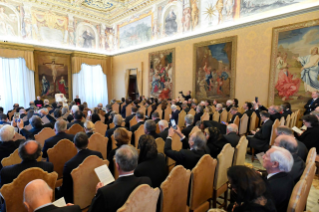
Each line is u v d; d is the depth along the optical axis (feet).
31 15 41.24
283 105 21.12
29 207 4.88
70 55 48.42
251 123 21.12
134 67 48.06
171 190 6.72
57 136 12.26
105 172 7.44
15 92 38.93
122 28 51.16
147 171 7.66
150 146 7.96
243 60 29.32
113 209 5.67
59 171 11.18
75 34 48.26
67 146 11.29
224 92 31.78
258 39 27.55
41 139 14.10
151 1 40.47
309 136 13.33
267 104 27.22
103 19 50.75
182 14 37.01
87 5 43.47
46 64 44.50
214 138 10.55
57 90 46.60
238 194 5.22
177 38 38.29
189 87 36.81
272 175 6.93
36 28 42.11
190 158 8.96
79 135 9.02
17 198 6.80
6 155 10.36
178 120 23.09
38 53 43.09
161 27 41.24
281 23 25.32
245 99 29.48
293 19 24.23
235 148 10.71
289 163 6.61
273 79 26.35
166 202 6.64
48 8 42.88
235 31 29.96
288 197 6.50
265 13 26.81
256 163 16.70
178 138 13.53
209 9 33.06
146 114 30.99
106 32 53.83
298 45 23.97
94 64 51.70
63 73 47.47
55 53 45.78
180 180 7.00
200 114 21.49
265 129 15.76
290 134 10.59
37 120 14.58
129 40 49.39
